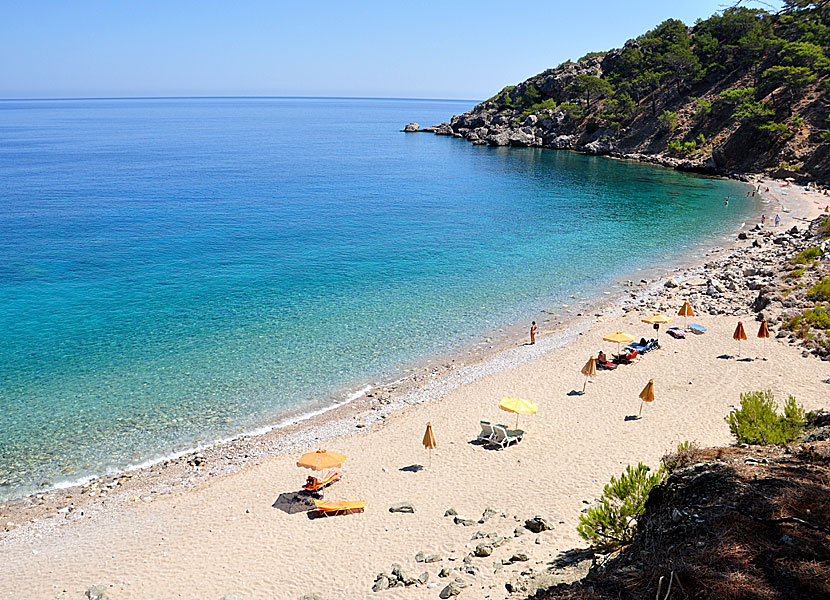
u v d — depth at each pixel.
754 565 10.22
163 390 32.59
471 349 38.75
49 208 84.75
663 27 175.88
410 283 52.59
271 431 29.00
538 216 84.25
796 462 14.46
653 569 10.98
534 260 60.78
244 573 18.80
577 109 177.50
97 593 18.12
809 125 113.25
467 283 52.78
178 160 148.25
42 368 34.78
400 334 41.06
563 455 25.23
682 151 136.62
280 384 33.62
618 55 192.38
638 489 16.92
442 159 154.00
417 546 19.53
